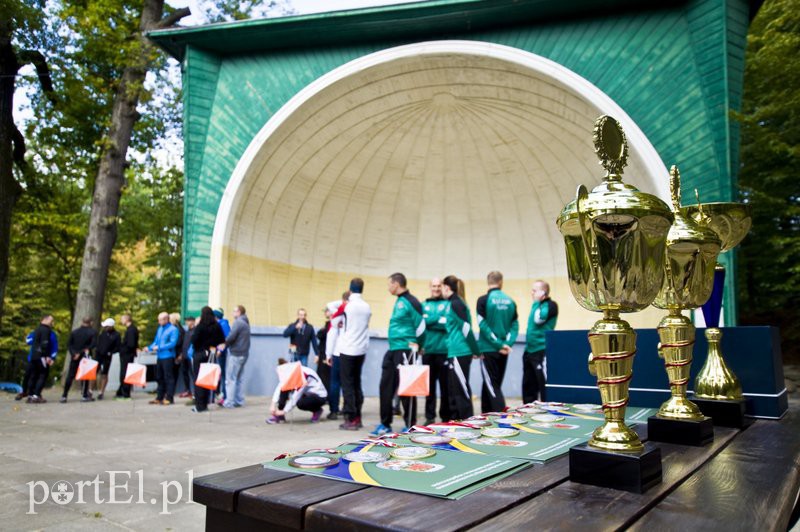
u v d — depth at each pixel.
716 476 1.35
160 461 5.16
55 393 13.37
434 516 0.98
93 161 17.83
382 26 11.37
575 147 12.65
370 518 0.97
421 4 10.71
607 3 10.38
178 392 13.22
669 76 10.12
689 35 10.10
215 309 11.33
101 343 12.17
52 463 5.07
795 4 13.38
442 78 12.35
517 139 13.60
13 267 22.36
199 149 12.38
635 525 0.97
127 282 28.25
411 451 1.53
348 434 6.85
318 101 12.14
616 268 1.32
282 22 11.32
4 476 4.58
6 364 28.39
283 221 13.88
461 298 7.06
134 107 15.88
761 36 14.36
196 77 12.41
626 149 1.49
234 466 4.93
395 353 6.65
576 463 1.25
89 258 15.03
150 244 23.69
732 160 9.59
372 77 12.07
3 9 12.94
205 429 7.28
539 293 7.57
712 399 2.25
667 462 1.48
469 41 11.20
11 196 14.04
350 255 15.27
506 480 1.25
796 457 1.59
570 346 3.10
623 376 1.31
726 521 0.99
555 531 0.92
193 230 12.23
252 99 12.38
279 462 1.41
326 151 13.50
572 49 10.77
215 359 10.23
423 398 12.04
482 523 0.96
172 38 12.22
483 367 6.52
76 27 14.62
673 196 2.22
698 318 9.37
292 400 7.95
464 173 14.87
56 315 23.36
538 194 14.27
